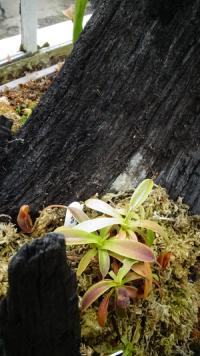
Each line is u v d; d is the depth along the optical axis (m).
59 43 0.55
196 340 0.30
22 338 0.22
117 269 0.27
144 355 0.27
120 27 0.27
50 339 0.22
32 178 0.30
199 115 0.29
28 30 0.49
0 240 0.29
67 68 0.30
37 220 0.30
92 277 0.28
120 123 0.29
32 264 0.19
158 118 0.29
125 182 0.30
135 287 0.27
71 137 0.30
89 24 0.29
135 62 0.28
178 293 0.29
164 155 0.30
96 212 0.30
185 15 0.26
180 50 0.27
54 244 0.19
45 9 0.61
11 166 0.31
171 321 0.28
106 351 0.26
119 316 0.27
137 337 0.27
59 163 0.30
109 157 0.30
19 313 0.21
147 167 0.30
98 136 0.29
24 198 0.30
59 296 0.21
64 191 0.30
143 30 0.27
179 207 0.31
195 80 0.28
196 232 0.31
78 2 0.35
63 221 0.30
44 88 0.50
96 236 0.27
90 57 0.29
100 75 0.28
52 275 0.20
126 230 0.28
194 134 0.29
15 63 0.51
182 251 0.29
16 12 0.60
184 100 0.28
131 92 0.28
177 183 0.31
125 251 0.26
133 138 0.29
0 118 0.32
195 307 0.29
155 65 0.27
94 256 0.28
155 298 0.28
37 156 0.30
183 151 0.30
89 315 0.26
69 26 0.57
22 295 0.20
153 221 0.29
